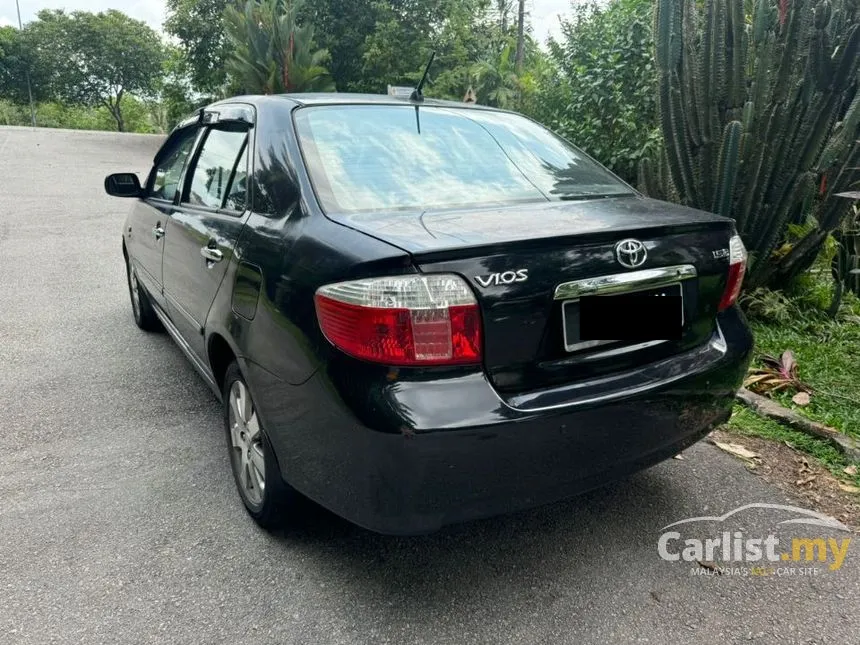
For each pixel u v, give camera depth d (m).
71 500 2.89
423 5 19.83
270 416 2.36
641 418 2.23
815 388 3.86
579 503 2.92
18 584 2.37
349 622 2.22
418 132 2.81
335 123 2.74
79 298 6.03
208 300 2.96
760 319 4.97
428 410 1.89
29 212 10.66
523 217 2.26
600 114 7.92
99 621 2.21
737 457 3.30
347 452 2.01
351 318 1.95
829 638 2.18
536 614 2.27
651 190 5.43
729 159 4.50
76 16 49.31
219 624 2.20
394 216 2.25
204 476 3.10
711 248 2.45
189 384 4.14
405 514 1.96
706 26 4.61
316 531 2.69
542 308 2.05
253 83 17.97
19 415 3.69
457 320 1.92
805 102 4.45
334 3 20.19
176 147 4.10
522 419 1.97
